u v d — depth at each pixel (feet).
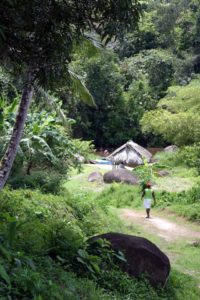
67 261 22.33
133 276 24.21
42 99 44.16
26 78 24.41
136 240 25.46
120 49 188.55
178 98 117.29
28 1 20.12
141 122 114.83
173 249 38.50
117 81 161.17
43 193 44.06
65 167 52.65
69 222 33.45
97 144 163.22
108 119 160.35
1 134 44.65
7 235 20.57
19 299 14.83
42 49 22.21
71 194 50.90
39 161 48.75
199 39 182.80
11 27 21.22
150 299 22.53
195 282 29.35
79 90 40.11
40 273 18.29
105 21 21.88
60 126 55.62
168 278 26.43
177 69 169.68
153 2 194.70
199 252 37.60
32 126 48.21
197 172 84.84
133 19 21.68
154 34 192.24
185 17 191.21
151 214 54.03
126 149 102.99
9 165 33.63
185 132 102.94
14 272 15.97
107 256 23.97
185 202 56.34
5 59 23.76
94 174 82.69
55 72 23.06
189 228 46.83
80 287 19.40
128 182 75.31
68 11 21.18
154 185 73.00
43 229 25.82
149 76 171.42
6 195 33.01
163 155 112.78
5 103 46.73
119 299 20.77
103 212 47.47
